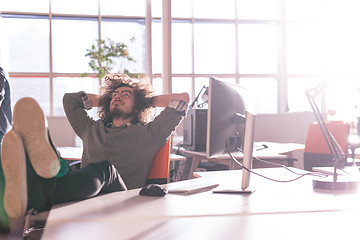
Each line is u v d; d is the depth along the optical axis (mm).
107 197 1353
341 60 7758
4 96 2320
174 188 1503
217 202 1252
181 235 887
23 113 1199
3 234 1326
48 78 7707
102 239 866
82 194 1284
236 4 8125
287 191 1438
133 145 2039
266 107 8281
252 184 1602
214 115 1386
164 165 2104
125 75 2424
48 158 1207
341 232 908
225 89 1449
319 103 7664
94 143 2084
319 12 8055
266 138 5797
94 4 7766
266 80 8242
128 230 932
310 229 932
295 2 8141
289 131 5836
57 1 7664
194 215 1075
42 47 7672
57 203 1238
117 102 2211
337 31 7840
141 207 1182
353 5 7754
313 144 3619
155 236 883
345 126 3451
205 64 8070
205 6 8055
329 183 1466
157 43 6734
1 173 1273
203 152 3287
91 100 2357
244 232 909
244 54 8195
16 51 7617
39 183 1227
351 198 1298
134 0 7859
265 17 8211
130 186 2008
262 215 1073
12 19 7602
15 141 1164
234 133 1506
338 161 1487
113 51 4414
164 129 2072
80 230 938
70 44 7738
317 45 8039
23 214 1178
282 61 8125
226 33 8156
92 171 1378
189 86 8031
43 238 875
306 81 8172
